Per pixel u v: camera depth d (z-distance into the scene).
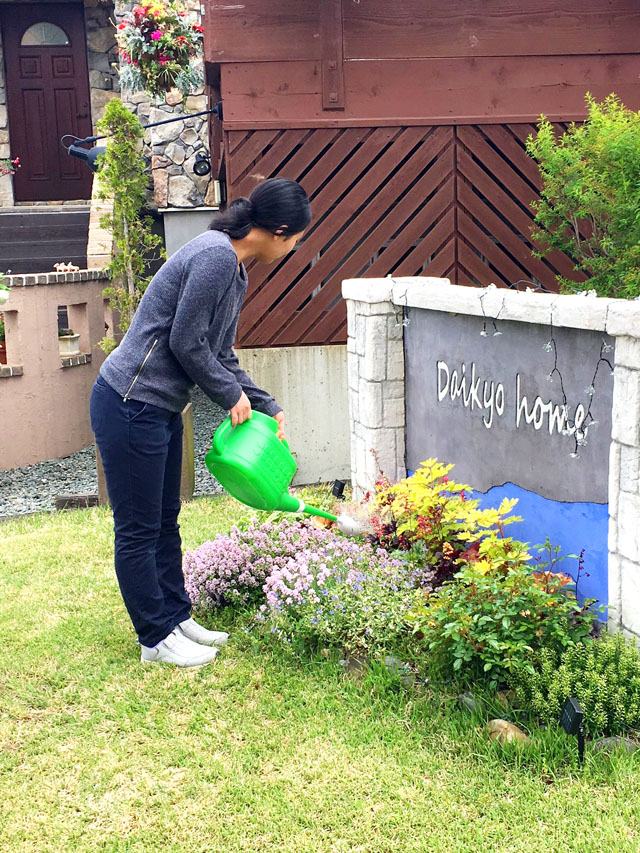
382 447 5.19
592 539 3.57
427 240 6.79
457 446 4.59
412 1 6.48
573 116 6.74
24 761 3.15
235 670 3.69
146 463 3.56
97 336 9.51
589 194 5.79
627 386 3.17
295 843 2.66
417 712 3.27
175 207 11.41
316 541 4.46
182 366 3.55
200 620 4.22
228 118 6.46
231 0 6.32
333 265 6.74
